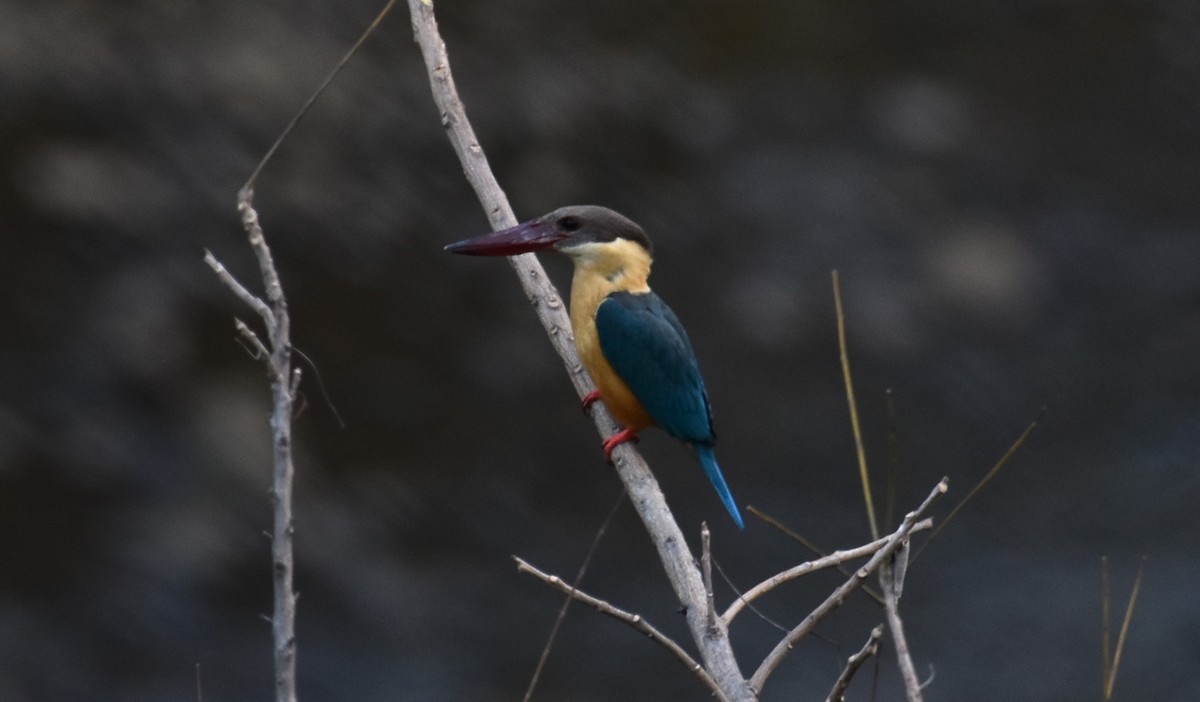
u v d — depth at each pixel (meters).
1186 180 22.89
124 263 15.25
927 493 16.00
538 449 16.41
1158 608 13.20
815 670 12.41
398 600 13.55
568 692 12.42
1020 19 24.36
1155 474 16.08
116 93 15.96
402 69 17.94
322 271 16.66
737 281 19.16
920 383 18.42
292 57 17.02
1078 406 17.98
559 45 19.84
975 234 20.70
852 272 19.61
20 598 12.53
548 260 18.48
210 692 12.04
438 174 17.86
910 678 2.96
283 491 2.97
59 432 13.83
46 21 16.02
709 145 20.41
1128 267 20.91
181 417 14.55
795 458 16.72
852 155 21.33
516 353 17.47
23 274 14.75
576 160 19.06
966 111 22.89
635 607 13.77
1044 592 13.59
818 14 22.91
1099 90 24.03
